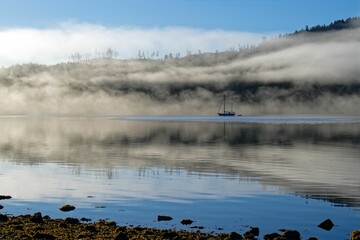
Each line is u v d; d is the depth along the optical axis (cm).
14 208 2467
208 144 6800
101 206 2519
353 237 1897
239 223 2173
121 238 1783
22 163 4419
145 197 2764
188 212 2388
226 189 3025
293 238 1898
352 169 3991
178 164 4347
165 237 1856
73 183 3259
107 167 4134
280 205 2545
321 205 2548
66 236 1834
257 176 3594
